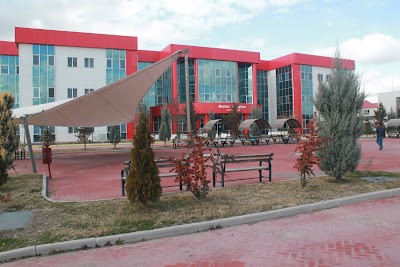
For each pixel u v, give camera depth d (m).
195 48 50.34
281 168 14.10
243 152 23.42
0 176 9.62
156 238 5.74
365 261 4.54
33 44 41.88
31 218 6.70
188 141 7.81
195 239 5.65
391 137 41.69
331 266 4.42
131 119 22.23
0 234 5.77
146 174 6.96
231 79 53.41
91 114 18.75
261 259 4.72
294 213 7.02
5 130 13.48
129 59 45.78
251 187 9.34
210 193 8.55
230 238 5.64
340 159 9.74
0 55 51.78
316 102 10.27
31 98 41.66
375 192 8.34
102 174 13.48
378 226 6.04
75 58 43.53
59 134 42.38
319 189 8.84
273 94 64.00
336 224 6.25
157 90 54.25
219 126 46.44
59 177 12.71
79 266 4.66
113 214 6.82
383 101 92.00
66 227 6.07
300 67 59.50
